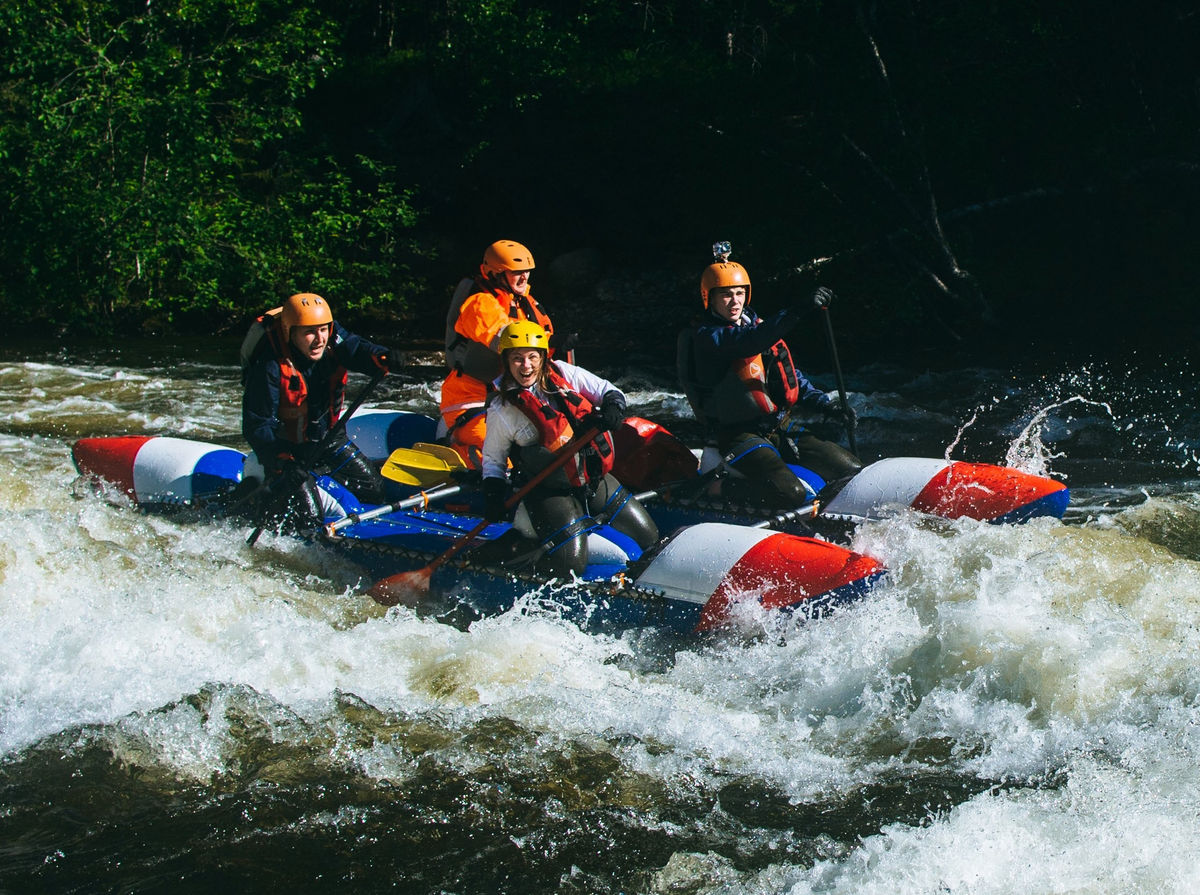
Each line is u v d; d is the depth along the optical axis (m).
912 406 16.47
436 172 28.64
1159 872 5.34
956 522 9.45
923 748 6.61
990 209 21.83
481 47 28.33
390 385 19.34
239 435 15.66
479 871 5.64
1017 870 5.45
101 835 5.93
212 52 24.30
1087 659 6.93
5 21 22.33
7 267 23.95
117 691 7.20
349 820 6.06
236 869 5.65
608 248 26.16
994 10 22.30
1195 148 20.62
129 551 9.40
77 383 19.05
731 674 7.57
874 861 5.59
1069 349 19.16
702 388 10.01
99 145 22.95
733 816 6.07
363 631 8.05
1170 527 10.53
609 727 6.96
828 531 9.50
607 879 5.57
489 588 8.48
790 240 23.22
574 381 9.23
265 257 24.28
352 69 34.28
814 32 23.73
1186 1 21.05
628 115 28.28
